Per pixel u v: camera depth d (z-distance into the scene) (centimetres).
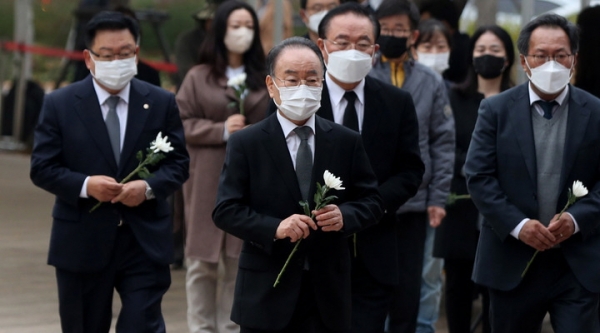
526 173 862
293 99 777
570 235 841
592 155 861
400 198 904
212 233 1132
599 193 854
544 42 848
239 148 796
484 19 1862
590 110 867
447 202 1116
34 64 3872
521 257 865
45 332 1193
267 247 763
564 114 870
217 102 1142
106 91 914
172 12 3788
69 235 895
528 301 870
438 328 1312
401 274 1054
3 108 2895
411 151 923
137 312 891
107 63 886
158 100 926
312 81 783
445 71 1395
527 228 838
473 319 1366
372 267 899
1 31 4088
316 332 804
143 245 898
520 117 870
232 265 1135
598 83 1212
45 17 4109
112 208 895
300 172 794
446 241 1140
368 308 902
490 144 880
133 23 904
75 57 2562
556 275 865
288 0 1905
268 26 1678
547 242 833
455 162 1164
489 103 891
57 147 899
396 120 920
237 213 778
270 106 897
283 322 782
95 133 901
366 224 798
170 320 1281
